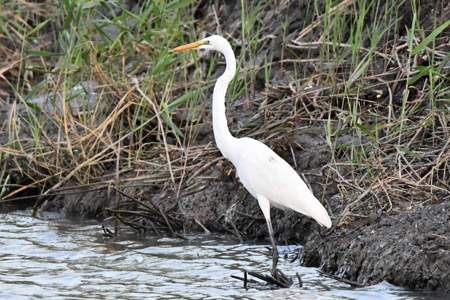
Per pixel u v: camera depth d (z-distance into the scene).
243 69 14.97
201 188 13.59
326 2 13.97
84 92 14.77
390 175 12.19
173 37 14.73
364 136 13.15
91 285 10.95
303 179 12.75
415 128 12.73
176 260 11.95
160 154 14.29
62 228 13.67
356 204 11.80
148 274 11.37
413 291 10.26
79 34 14.87
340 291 10.41
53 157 14.80
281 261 11.81
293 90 14.12
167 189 13.85
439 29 12.48
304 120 13.82
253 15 14.94
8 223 13.99
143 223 13.51
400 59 14.18
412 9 14.14
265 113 14.02
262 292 10.53
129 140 14.66
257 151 11.65
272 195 11.50
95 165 14.55
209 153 13.84
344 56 14.05
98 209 14.27
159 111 14.12
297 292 10.45
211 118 14.66
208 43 11.93
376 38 13.41
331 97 13.70
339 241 11.28
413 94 13.67
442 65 12.82
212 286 10.84
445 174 12.06
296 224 12.53
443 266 10.22
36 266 11.76
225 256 12.10
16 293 10.64
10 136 14.92
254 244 12.70
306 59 14.98
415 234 10.69
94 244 12.78
